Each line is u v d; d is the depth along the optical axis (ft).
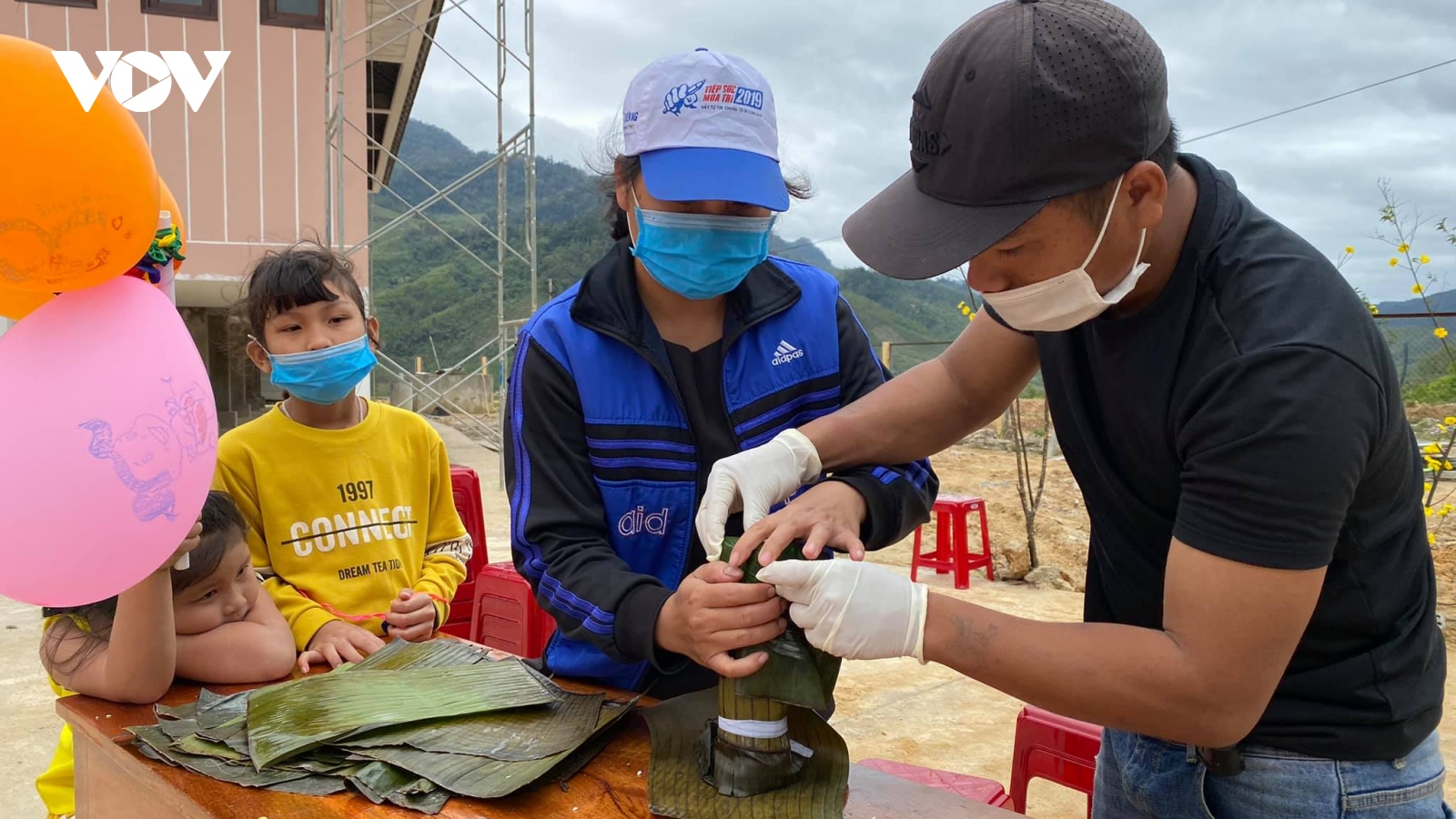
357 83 30.40
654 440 5.26
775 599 4.02
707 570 4.24
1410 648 4.10
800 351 5.65
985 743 11.79
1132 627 3.71
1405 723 4.09
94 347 4.32
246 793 4.10
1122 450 4.30
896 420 5.15
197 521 4.89
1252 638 3.43
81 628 5.47
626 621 4.48
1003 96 3.48
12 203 3.89
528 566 5.05
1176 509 4.24
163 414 4.40
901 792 4.63
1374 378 3.51
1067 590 19.33
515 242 127.85
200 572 5.57
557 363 5.20
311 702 4.76
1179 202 3.92
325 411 7.51
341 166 27.27
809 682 4.00
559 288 108.06
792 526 4.30
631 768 4.39
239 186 28.40
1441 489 27.14
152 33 27.45
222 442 7.13
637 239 5.23
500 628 10.14
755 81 5.03
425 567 7.86
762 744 4.05
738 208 5.05
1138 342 4.01
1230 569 3.46
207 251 28.14
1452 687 13.75
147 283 4.82
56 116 3.88
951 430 5.25
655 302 5.55
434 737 4.45
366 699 4.78
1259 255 3.78
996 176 3.56
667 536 5.33
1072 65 3.43
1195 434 3.68
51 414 4.17
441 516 8.13
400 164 31.81
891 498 4.85
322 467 7.30
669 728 4.55
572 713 4.78
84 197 4.01
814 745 4.27
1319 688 4.09
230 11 28.02
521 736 4.49
